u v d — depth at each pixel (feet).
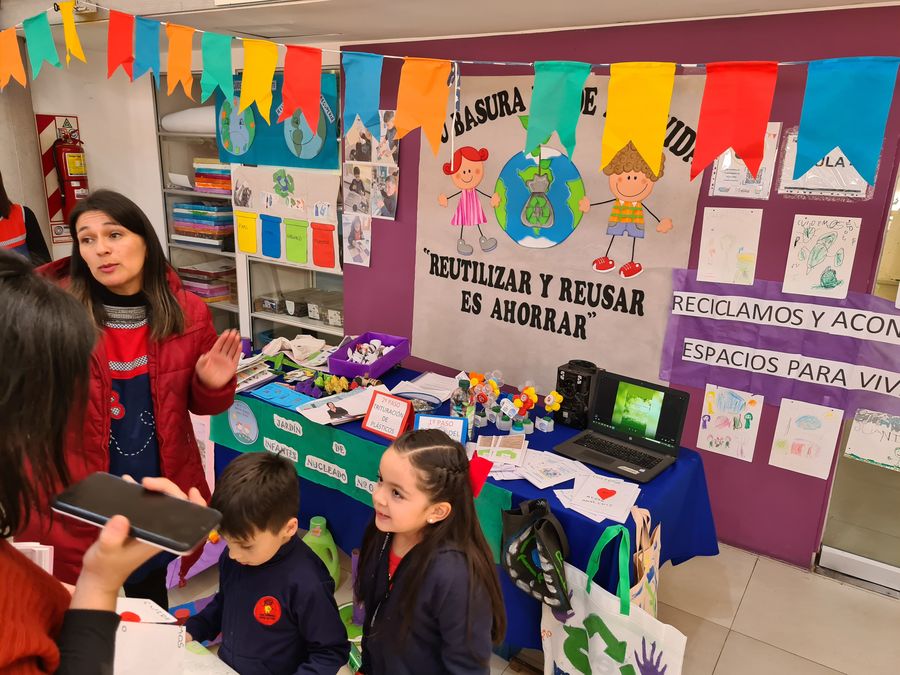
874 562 8.85
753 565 9.28
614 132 5.42
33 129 13.93
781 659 7.50
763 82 4.97
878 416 8.16
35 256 8.57
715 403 9.28
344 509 8.24
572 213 9.75
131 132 15.02
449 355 11.74
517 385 11.02
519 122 9.89
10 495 2.01
